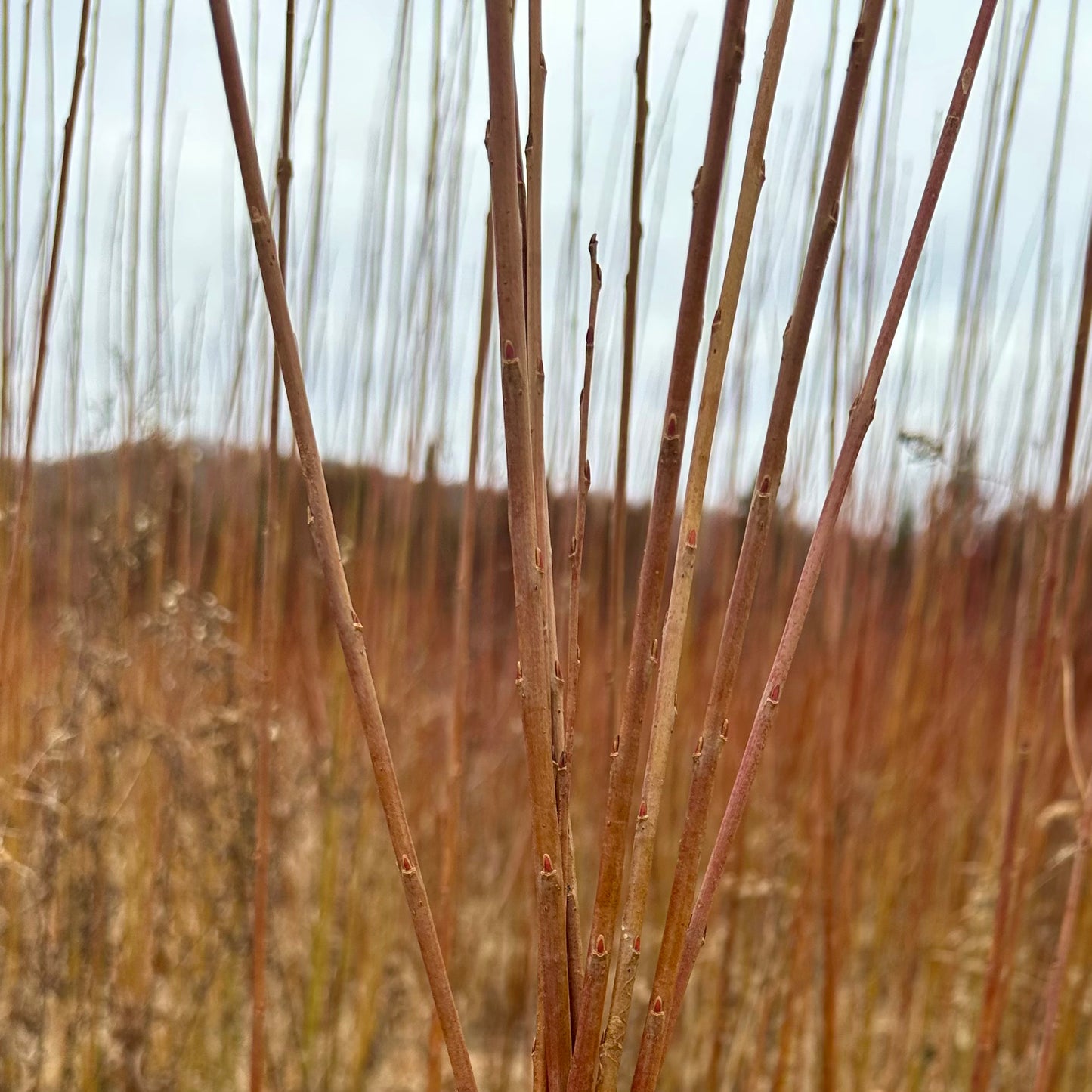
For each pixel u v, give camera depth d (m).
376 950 1.30
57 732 1.08
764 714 0.50
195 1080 1.25
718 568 1.22
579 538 0.51
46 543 1.33
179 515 1.31
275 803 1.29
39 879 1.07
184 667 1.28
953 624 1.26
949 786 1.36
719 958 1.27
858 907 1.21
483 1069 1.45
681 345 0.47
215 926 1.21
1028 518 1.03
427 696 1.43
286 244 0.60
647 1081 0.49
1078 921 1.18
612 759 0.49
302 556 1.41
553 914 0.48
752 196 0.49
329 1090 1.27
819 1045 1.30
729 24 0.46
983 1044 0.78
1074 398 0.71
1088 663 1.42
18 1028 1.10
